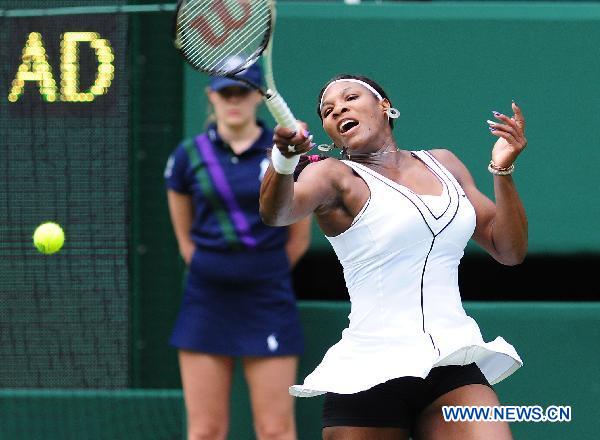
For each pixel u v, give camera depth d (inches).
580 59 709.9
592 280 724.0
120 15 732.0
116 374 738.2
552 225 706.2
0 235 733.9
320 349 694.5
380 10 714.2
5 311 736.3
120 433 734.5
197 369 651.5
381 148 480.4
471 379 455.8
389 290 447.8
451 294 454.3
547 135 708.0
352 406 450.9
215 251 650.2
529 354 688.4
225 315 649.6
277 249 656.4
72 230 733.9
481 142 705.6
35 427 738.2
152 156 752.3
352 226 450.3
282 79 709.3
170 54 749.3
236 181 650.8
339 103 477.7
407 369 433.7
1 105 733.3
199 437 652.7
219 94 652.7
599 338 686.5
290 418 654.5
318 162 456.4
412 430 470.9
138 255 750.5
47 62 732.0
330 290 732.0
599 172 706.8
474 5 717.3
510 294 737.0
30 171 734.5
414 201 449.4
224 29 431.5
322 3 716.0
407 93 708.7
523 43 709.9
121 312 735.7
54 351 737.0
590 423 684.7
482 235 489.1
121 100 731.4
